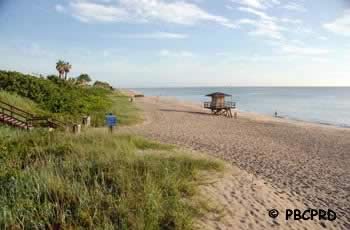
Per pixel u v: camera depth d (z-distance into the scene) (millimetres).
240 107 61500
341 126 33656
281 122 32906
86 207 5277
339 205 7629
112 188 6195
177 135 17547
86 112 21406
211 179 8148
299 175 10289
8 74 21031
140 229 4750
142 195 5840
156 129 19594
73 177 6355
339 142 19656
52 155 8352
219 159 11188
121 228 4781
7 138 10133
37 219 4840
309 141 19375
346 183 9672
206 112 38812
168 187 6590
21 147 9273
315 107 65250
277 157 13102
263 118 37156
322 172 10977
